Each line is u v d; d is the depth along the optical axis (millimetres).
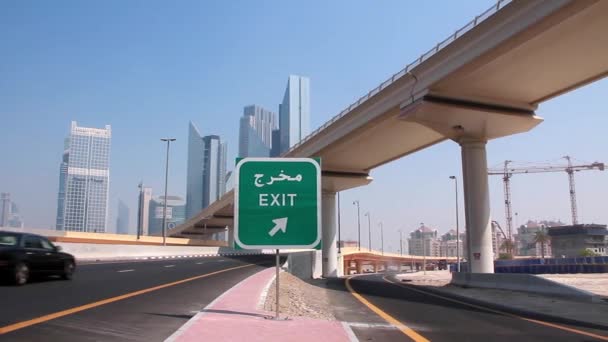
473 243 37781
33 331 8508
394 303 19141
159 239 79125
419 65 35812
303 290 23906
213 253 67812
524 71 32406
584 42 28219
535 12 25906
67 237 54594
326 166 64062
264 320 9961
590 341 10664
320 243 9445
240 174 9602
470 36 30516
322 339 8461
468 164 39156
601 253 147375
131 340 8219
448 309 17234
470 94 36594
